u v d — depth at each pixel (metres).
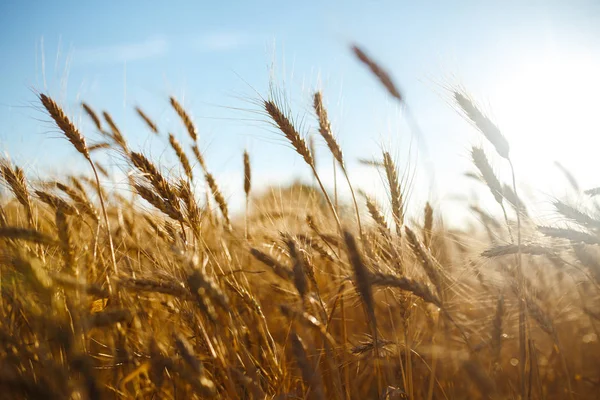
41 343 0.55
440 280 0.67
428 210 0.81
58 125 0.74
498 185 0.69
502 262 0.71
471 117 0.68
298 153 0.74
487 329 0.69
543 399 0.70
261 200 0.90
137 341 0.67
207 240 0.83
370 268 0.64
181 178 0.73
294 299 0.76
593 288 0.74
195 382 0.54
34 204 0.73
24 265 0.54
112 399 0.61
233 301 0.71
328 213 0.82
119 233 0.81
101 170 0.85
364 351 0.67
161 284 0.62
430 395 0.65
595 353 0.81
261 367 0.68
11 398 0.50
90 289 0.61
